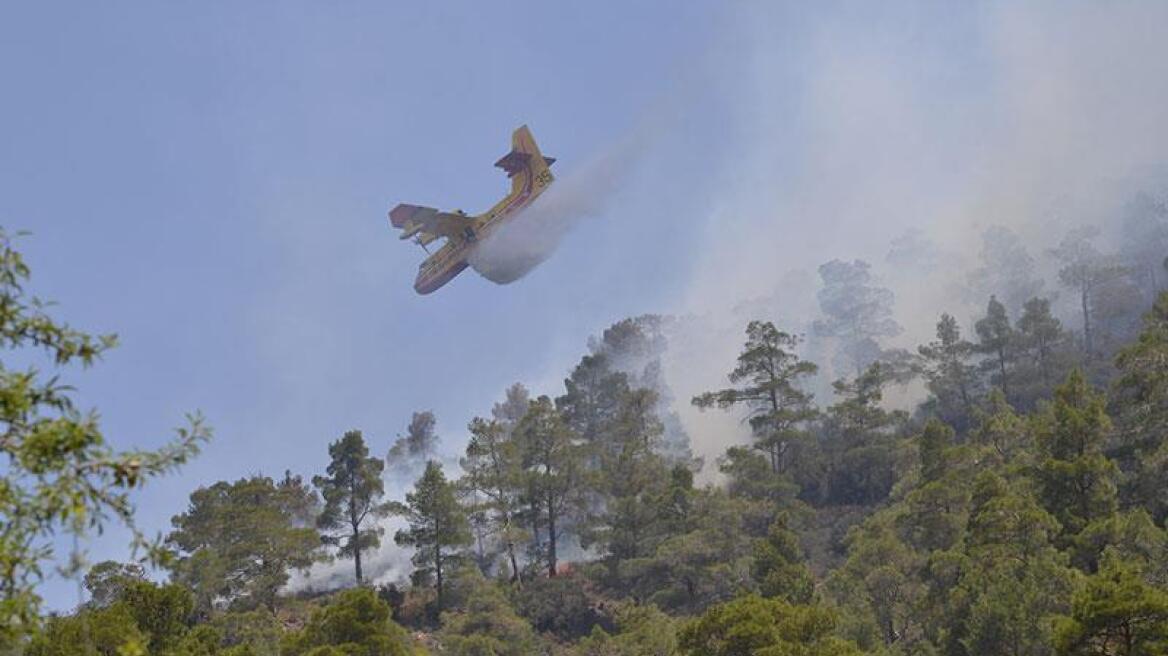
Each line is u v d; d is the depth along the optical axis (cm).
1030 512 5097
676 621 6125
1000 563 4978
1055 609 4447
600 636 5562
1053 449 5825
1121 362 6294
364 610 5041
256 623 6072
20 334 1202
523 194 6756
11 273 1216
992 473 5588
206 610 6656
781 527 6169
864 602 5478
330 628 4966
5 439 1170
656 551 7106
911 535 6394
